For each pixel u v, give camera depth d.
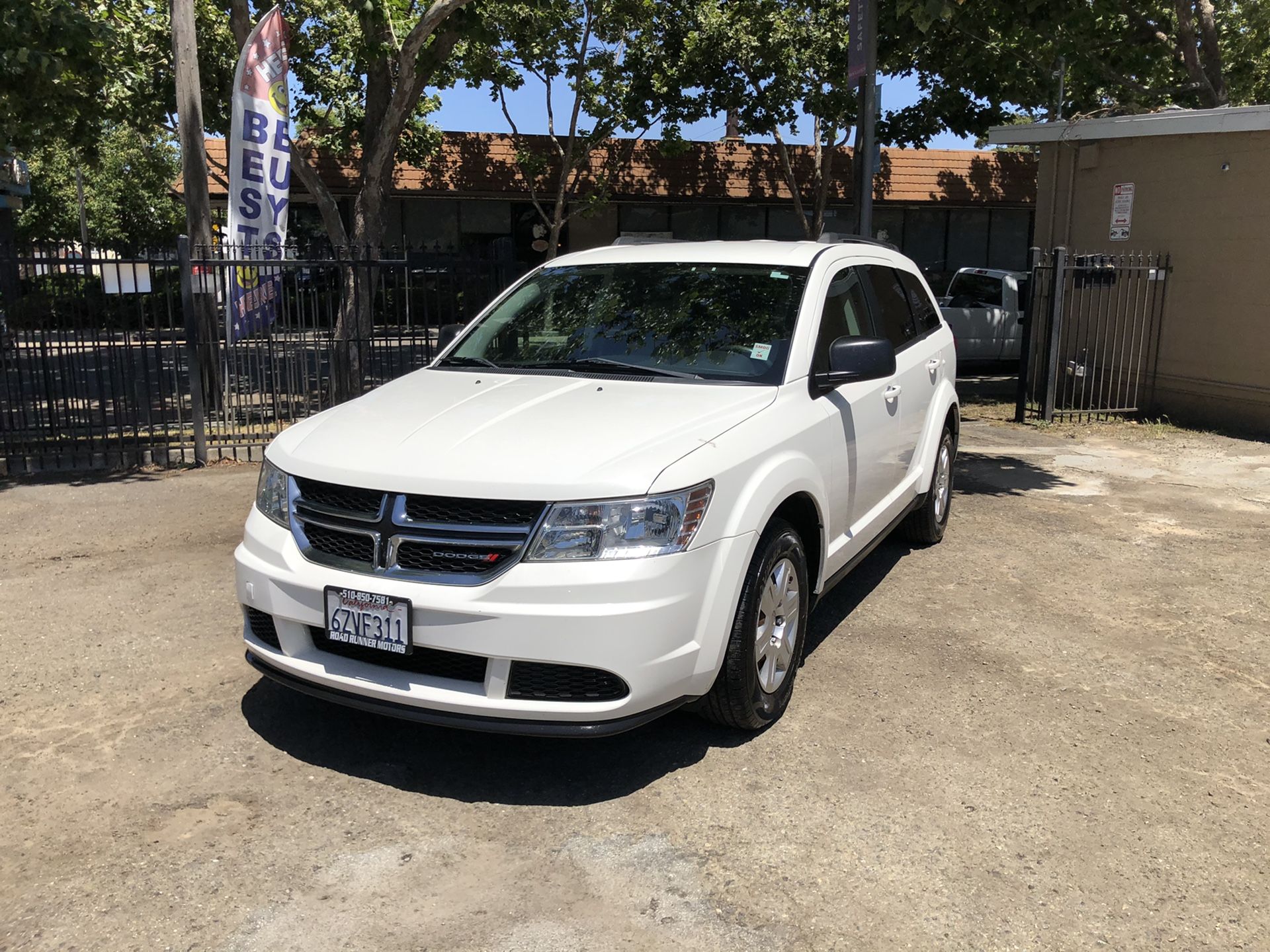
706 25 17.42
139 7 14.49
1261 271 10.66
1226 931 2.77
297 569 3.45
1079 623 5.15
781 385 4.06
